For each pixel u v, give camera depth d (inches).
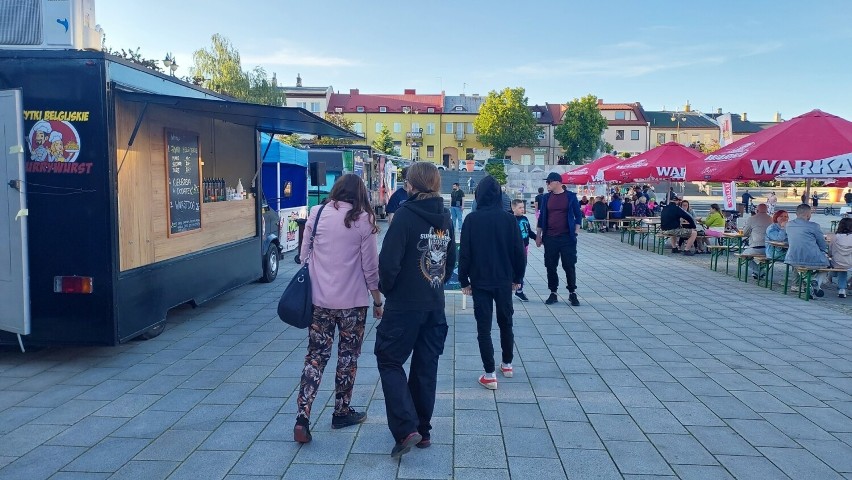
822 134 340.2
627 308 357.1
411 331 161.8
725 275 491.5
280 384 220.4
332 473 153.9
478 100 3272.6
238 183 376.8
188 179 306.8
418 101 3228.3
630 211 858.1
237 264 366.3
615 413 194.2
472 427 182.9
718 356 257.4
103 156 232.5
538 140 3014.3
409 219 161.2
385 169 1143.0
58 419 188.5
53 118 231.5
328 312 171.9
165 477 151.7
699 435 177.5
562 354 260.7
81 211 233.9
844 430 181.3
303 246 174.6
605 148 3068.4
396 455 158.9
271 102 1836.9
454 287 381.7
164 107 279.0
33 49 234.5
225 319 323.9
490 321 217.2
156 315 269.6
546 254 364.2
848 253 383.9
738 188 1993.1
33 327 239.1
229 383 221.6
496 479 151.3
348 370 177.2
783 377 229.9
